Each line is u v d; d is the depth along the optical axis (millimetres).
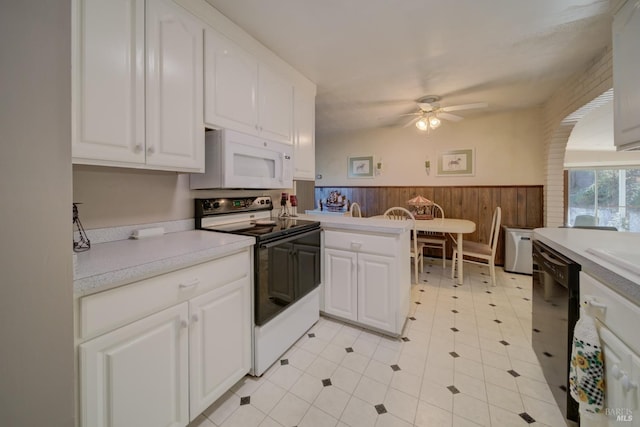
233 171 1736
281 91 2275
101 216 1430
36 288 487
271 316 1661
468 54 2213
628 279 847
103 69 1143
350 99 3287
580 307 1168
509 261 3660
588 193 5379
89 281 842
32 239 481
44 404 500
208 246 1299
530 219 3781
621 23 1274
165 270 1085
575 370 1051
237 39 1818
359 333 2096
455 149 4262
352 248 2094
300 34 1926
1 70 445
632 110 1187
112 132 1179
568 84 2752
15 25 457
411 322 2285
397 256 1918
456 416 1334
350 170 5152
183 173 1834
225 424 1292
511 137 3875
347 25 1820
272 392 1492
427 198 4488
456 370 1672
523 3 1601
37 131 484
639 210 5047
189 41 1509
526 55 2230
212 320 1300
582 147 5105
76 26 1060
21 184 468
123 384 958
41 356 495
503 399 1438
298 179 2578
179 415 1152
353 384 1554
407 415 1343
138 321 1000
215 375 1320
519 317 2373
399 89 2963
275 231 1716
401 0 1570
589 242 1426
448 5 1624
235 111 1809
